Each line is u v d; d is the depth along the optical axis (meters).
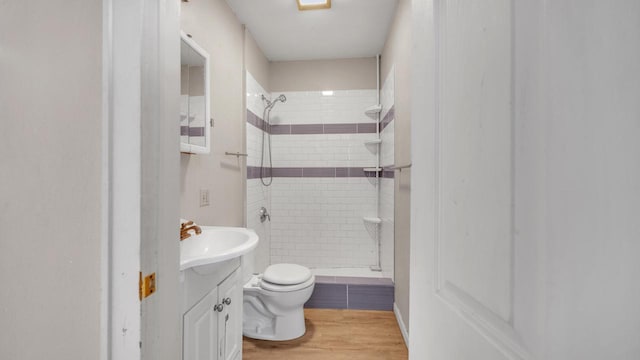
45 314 0.59
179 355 0.65
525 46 0.35
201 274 1.10
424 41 0.63
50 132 0.57
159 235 0.58
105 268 0.54
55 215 0.58
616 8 0.26
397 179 2.23
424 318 0.64
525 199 0.35
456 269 0.51
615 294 0.27
